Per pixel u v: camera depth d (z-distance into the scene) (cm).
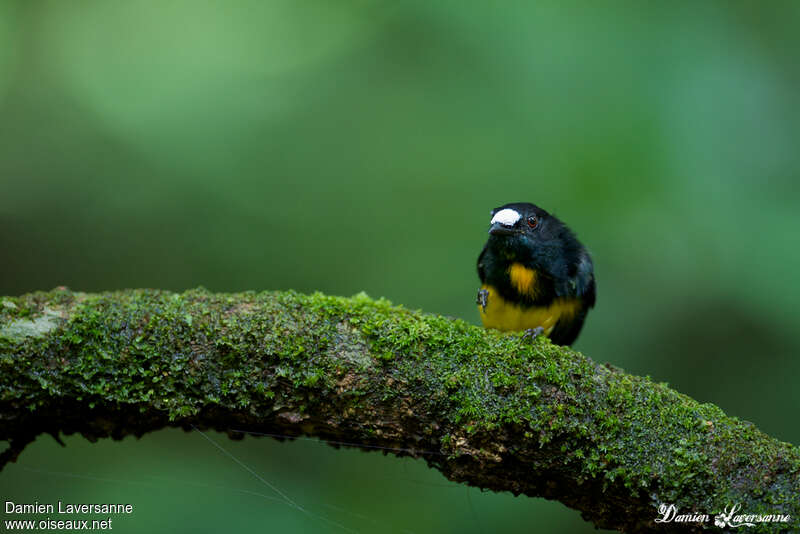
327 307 513
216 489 939
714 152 1064
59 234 1355
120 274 1345
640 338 1057
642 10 1131
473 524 932
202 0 1434
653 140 1077
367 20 1393
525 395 483
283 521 887
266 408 498
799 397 1025
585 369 494
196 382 491
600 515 495
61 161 1372
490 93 1209
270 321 500
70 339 484
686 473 461
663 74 1096
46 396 484
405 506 952
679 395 492
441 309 1170
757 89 1073
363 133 1327
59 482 990
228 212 1341
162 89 1390
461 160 1230
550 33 1141
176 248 1344
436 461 509
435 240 1223
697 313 1051
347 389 493
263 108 1375
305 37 1414
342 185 1307
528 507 940
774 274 1003
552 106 1137
